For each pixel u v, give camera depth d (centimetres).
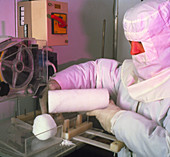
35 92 86
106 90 96
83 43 152
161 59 85
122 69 107
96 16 159
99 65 115
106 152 103
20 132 80
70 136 84
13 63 77
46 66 87
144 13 81
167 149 72
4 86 76
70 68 111
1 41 73
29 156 71
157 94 89
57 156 74
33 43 81
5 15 107
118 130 82
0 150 75
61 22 105
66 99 87
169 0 82
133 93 94
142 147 77
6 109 92
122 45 177
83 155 98
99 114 92
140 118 83
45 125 78
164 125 83
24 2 105
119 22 172
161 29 81
